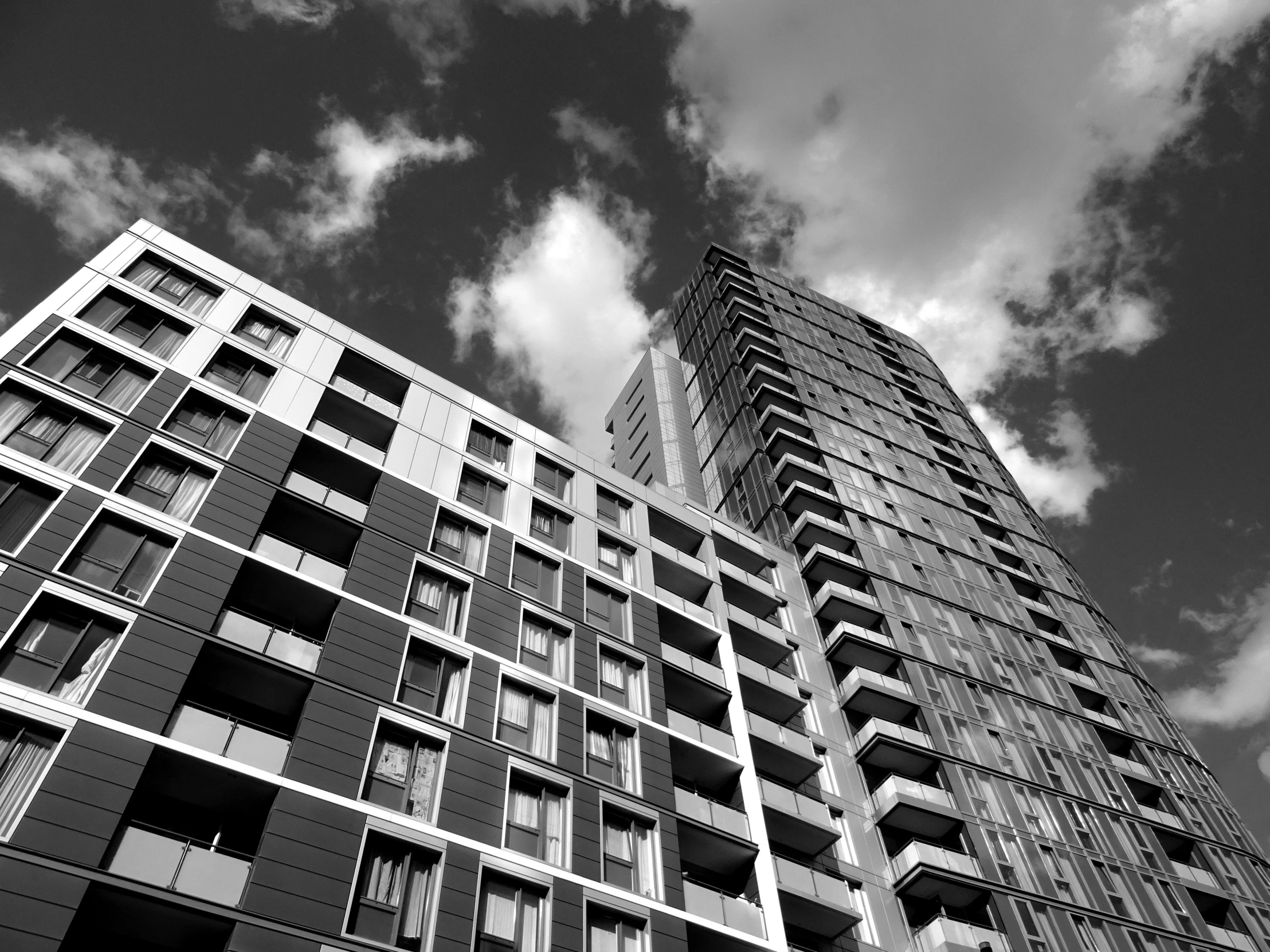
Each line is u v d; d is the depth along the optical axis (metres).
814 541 53.59
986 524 66.62
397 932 20.22
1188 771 53.69
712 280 88.88
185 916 18.16
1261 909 45.50
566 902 23.30
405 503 30.84
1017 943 34.91
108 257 31.08
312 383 32.53
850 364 79.81
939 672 47.88
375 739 23.44
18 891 16.45
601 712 29.28
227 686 23.31
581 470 39.53
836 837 34.62
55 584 21.28
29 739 18.73
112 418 26.03
